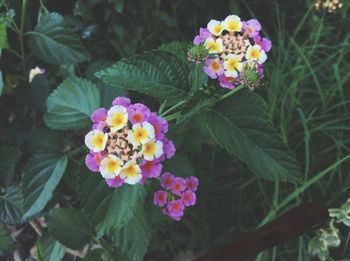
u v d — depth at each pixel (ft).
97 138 0.65
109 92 0.87
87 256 0.87
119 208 0.70
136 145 0.64
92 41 1.12
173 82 0.70
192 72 0.71
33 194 0.81
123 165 0.64
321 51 1.23
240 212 1.08
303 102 1.17
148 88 0.69
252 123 0.68
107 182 0.67
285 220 0.96
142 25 1.14
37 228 1.00
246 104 0.69
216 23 0.72
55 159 0.82
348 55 1.23
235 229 1.07
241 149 0.68
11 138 1.02
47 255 0.90
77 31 1.10
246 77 0.66
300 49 1.14
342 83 1.13
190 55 0.66
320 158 1.13
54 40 0.90
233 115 0.69
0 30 0.84
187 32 1.21
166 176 0.84
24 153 1.01
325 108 1.13
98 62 0.92
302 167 1.12
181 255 1.05
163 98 0.70
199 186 1.08
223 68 0.69
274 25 1.23
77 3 1.09
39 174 0.81
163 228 1.05
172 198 0.85
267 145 0.68
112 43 1.12
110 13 1.09
